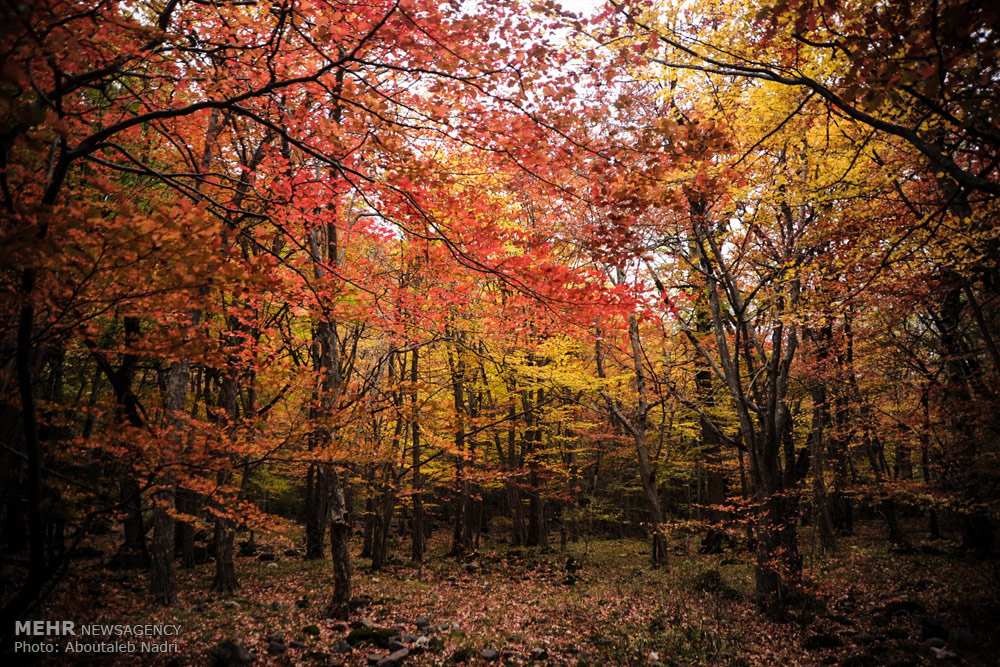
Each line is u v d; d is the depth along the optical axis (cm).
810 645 768
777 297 927
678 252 1009
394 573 1433
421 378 1656
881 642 762
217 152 707
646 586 1162
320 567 1470
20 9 209
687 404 1153
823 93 388
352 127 447
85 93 562
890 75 334
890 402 1359
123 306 322
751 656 737
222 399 1088
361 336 1262
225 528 1102
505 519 2525
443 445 1072
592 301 475
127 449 383
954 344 1030
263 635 768
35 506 293
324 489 1711
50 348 363
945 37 299
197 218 264
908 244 712
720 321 1015
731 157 693
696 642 791
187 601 961
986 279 787
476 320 936
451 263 664
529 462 1817
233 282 301
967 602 866
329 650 730
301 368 666
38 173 345
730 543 1658
